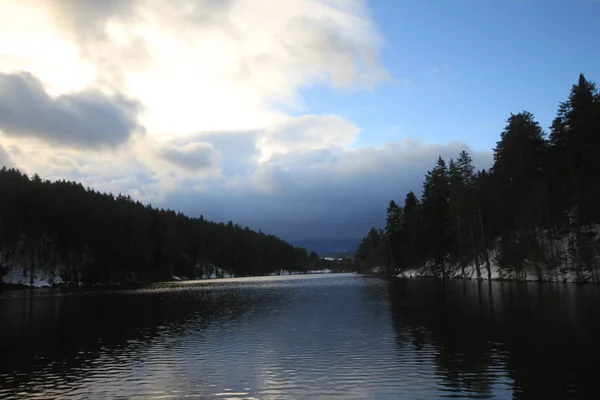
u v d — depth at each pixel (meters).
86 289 89.44
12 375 16.67
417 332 22.50
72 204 109.69
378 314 30.83
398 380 14.04
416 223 92.81
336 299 45.66
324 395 12.95
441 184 86.19
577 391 12.07
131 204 154.88
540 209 54.47
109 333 27.06
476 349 17.66
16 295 70.81
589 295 33.94
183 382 14.98
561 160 53.53
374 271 145.75
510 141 55.97
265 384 14.34
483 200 67.25
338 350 18.95
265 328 26.62
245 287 84.94
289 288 74.19
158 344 22.55
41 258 104.94
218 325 28.97
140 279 130.62
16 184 104.69
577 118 48.78
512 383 13.07
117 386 14.83
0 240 98.50
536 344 17.86
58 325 31.69
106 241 113.81
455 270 80.19
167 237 148.25
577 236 48.09
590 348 16.67
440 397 12.25
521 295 37.19
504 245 61.69
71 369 17.48
